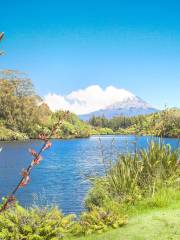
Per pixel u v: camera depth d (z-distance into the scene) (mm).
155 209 9398
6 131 107562
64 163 52281
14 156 60969
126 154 12008
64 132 148500
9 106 113125
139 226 7816
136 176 10945
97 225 8414
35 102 118062
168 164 12125
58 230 7738
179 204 9617
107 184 11039
